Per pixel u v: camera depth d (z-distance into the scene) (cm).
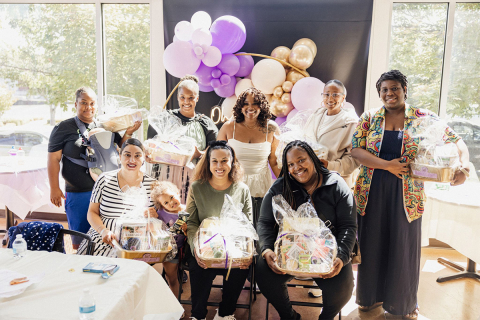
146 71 399
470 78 367
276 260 203
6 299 137
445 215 286
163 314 191
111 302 137
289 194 223
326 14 353
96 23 394
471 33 361
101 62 401
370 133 239
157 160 261
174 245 216
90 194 279
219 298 271
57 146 278
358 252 223
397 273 233
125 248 204
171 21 372
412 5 362
